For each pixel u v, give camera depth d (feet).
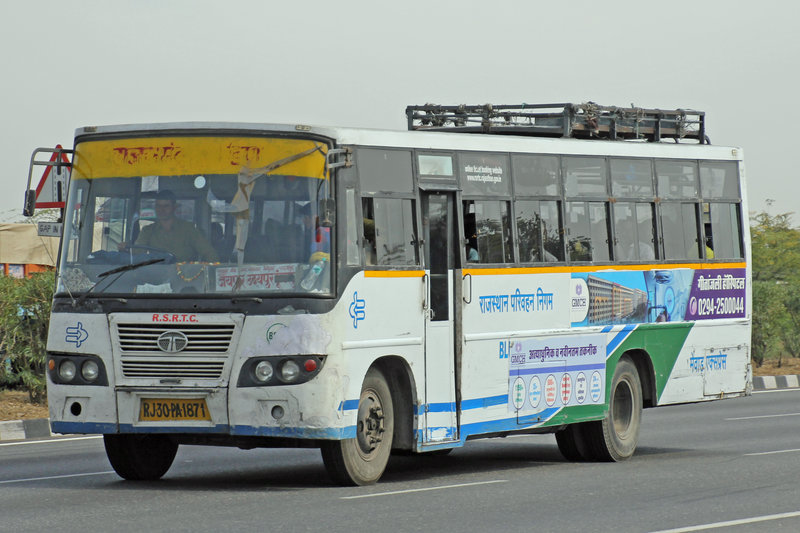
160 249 71.56
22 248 137.69
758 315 199.93
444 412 80.38
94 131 73.72
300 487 73.87
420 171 79.56
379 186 76.28
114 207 72.59
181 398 70.49
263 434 69.97
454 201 82.07
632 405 96.99
